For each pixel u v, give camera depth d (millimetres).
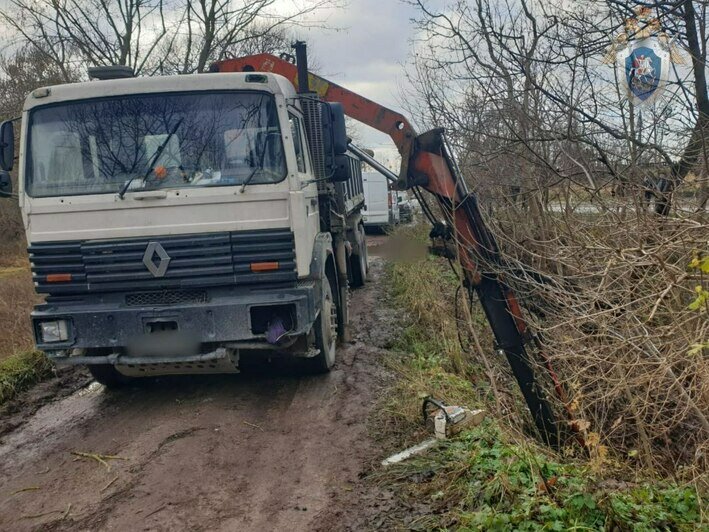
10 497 4676
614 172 5168
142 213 5668
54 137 5820
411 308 10000
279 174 5727
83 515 4355
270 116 5781
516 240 6031
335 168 6434
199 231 5680
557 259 4973
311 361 6938
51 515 4387
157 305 5777
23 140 5805
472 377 6828
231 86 5797
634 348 4379
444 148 5758
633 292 4398
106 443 5527
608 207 5008
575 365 5094
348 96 6777
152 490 4637
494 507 3885
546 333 5340
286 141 5750
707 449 4613
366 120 6332
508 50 6191
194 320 5699
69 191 5738
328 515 4180
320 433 5520
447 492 4242
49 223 5711
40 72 16078
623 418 5168
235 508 4348
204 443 5387
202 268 5668
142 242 5648
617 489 4066
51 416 6328
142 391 6875
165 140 5793
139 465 5047
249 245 5699
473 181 6613
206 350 5879
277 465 4961
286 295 5773
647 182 5207
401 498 4289
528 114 5969
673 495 3961
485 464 4344
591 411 5242
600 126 5695
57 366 7746
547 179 6055
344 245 8250
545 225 5906
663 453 4922
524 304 5832
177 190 5680
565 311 4906
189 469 4938
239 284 5770
